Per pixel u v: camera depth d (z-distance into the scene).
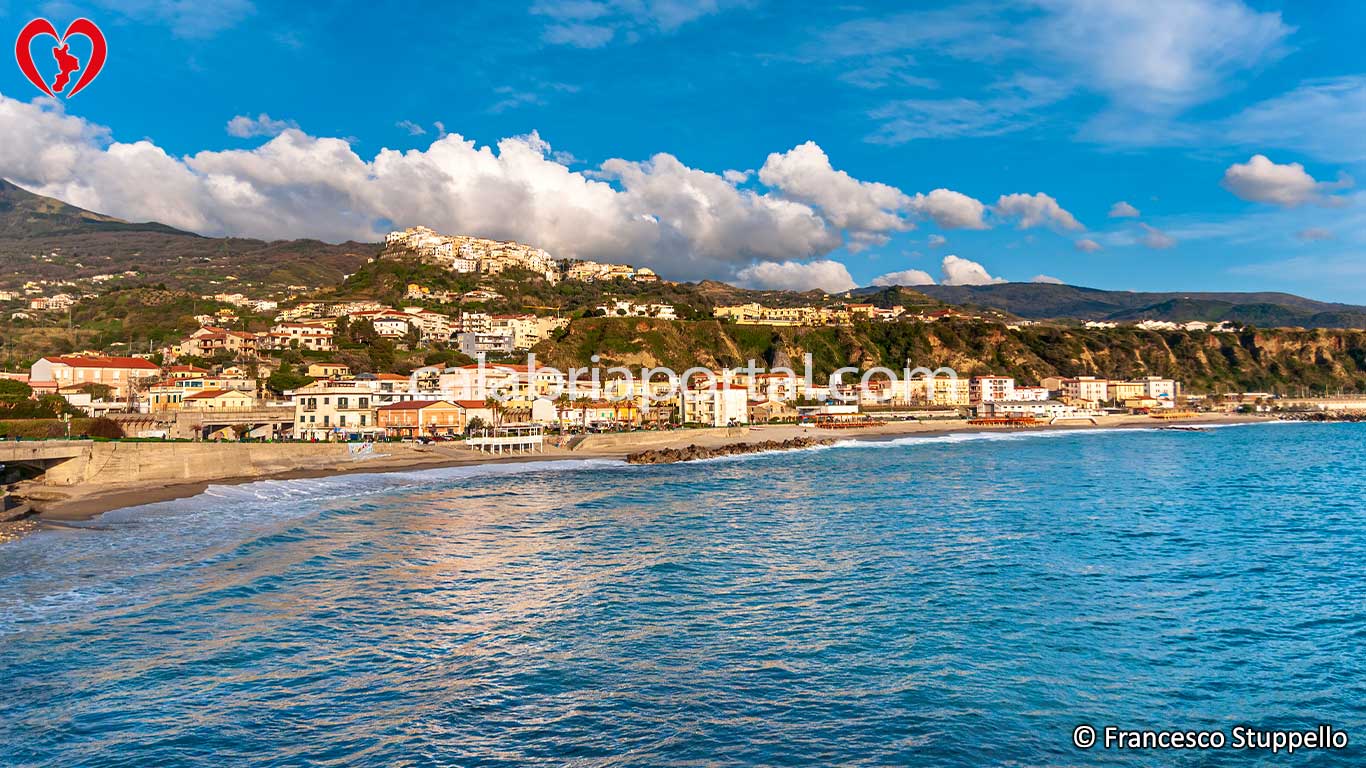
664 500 92.38
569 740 31.53
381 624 44.62
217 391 155.38
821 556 61.94
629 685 36.66
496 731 32.22
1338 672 38.66
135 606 47.25
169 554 60.84
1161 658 40.34
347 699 34.94
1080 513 82.38
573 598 50.00
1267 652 41.22
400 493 97.56
